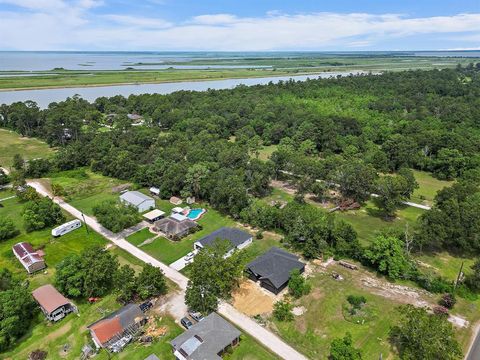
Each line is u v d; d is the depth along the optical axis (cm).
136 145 10956
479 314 4534
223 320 4212
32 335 4269
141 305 4644
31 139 13412
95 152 10525
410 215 7262
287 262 5325
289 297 4878
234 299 4847
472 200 6600
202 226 6894
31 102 15612
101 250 5238
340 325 4362
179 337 3956
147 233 6675
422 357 3603
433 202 7831
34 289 5066
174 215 7000
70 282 4825
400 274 5275
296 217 6278
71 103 16600
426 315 4059
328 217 6231
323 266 5584
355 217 7225
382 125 12550
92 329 4081
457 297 4850
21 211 7044
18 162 9712
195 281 4575
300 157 8975
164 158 9719
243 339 4125
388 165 9862
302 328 4316
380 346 4022
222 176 7894
